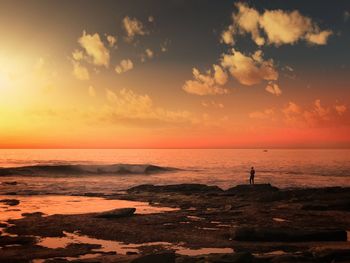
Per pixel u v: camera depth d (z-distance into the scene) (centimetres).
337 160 16862
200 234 2130
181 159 17225
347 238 2042
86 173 7562
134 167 8375
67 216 2650
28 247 1816
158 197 3888
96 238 2028
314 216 2773
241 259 1410
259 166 11450
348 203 3150
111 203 3525
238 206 3219
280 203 3419
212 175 7738
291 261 1443
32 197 3959
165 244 1894
